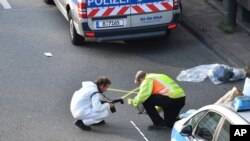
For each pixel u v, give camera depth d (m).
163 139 13.36
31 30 20.38
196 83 16.23
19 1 23.30
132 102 13.65
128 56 18.22
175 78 16.59
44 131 13.96
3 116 14.72
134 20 17.59
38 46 19.05
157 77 13.36
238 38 18.61
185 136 10.21
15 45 19.17
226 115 9.25
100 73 17.08
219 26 19.45
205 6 21.38
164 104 13.22
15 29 20.50
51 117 14.62
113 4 17.41
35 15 21.78
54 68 17.45
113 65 17.58
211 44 18.31
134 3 17.47
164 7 17.67
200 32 19.19
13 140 13.59
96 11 17.42
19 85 16.44
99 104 13.75
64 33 20.09
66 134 13.77
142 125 14.05
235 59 17.19
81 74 17.05
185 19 20.34
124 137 13.52
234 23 19.16
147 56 18.19
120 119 14.36
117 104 15.09
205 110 10.03
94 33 17.64
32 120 14.48
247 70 16.45
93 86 13.84
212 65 17.11
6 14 21.91
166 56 18.14
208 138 9.62
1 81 16.69
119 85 16.27
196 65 17.39
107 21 17.55
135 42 19.27
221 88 15.92
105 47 18.94
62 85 16.38
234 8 18.94
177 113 13.46
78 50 18.72
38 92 15.99
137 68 17.34
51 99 15.56
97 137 13.57
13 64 17.81
